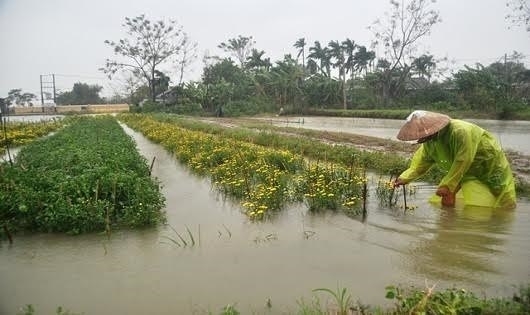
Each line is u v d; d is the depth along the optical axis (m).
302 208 7.41
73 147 11.65
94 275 4.87
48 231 6.33
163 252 5.52
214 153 11.98
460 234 5.84
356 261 5.06
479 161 6.95
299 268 4.91
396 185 7.57
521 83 42.44
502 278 4.48
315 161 12.17
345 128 27.50
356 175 8.49
